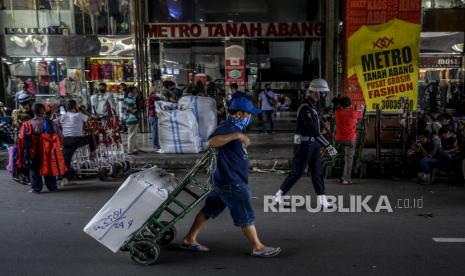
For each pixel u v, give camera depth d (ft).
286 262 14.14
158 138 34.06
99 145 26.89
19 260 14.55
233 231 17.22
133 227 13.58
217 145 13.39
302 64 44.88
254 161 29.30
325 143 19.43
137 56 43.96
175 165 29.78
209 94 44.68
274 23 43.42
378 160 27.32
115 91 45.11
